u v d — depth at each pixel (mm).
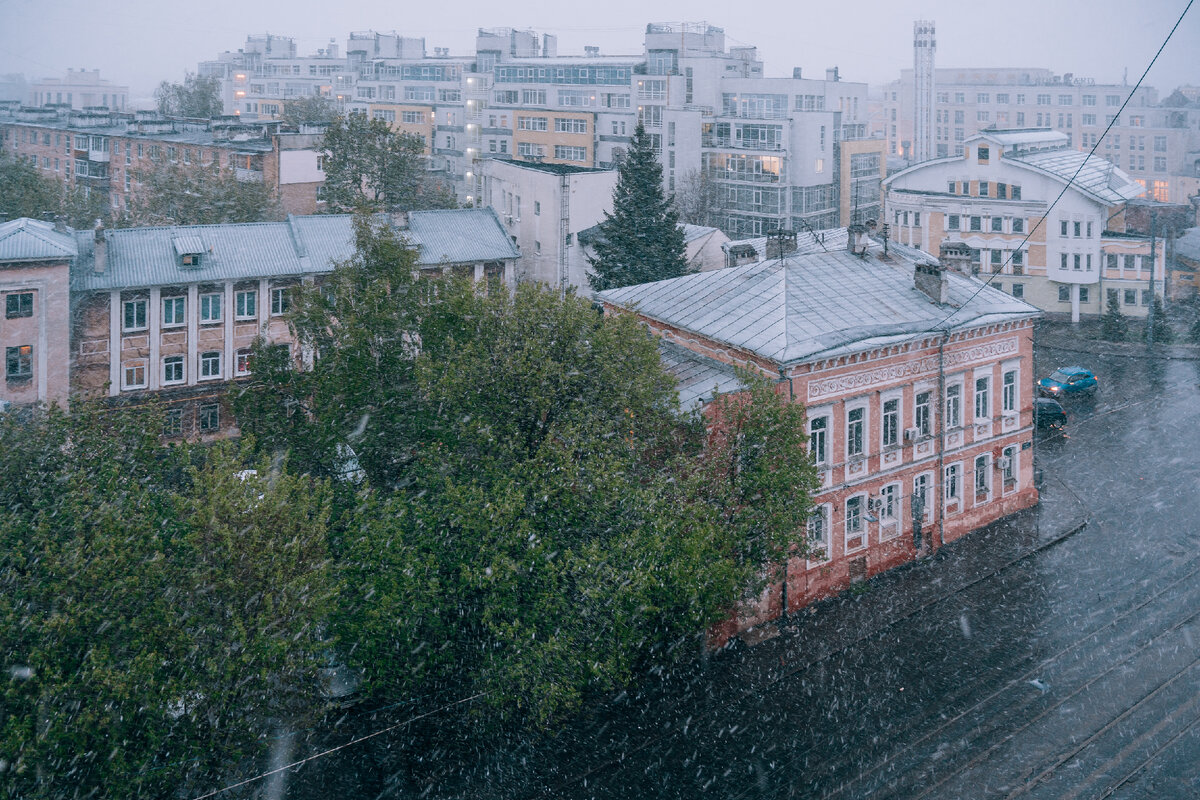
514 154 116688
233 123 100750
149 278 47656
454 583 24250
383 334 29812
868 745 26375
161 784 19797
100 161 101125
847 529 35406
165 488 26828
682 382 34844
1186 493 43406
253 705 20797
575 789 25062
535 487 25375
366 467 30125
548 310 28156
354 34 170750
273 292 50906
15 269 44344
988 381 39562
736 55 122688
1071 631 31859
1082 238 73875
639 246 59625
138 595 20469
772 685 29453
